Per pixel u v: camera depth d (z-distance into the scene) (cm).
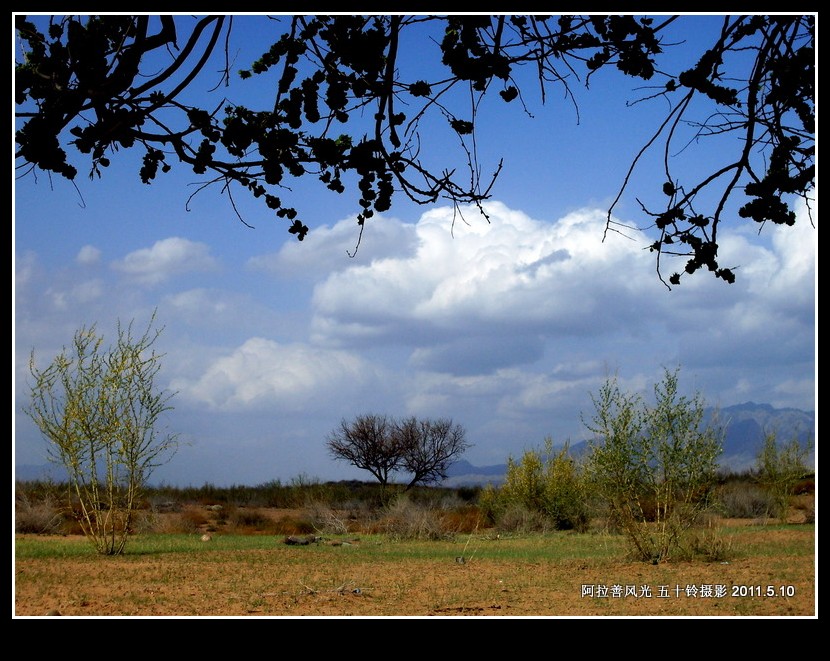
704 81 470
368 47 465
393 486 4138
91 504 1463
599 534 1903
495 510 2461
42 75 411
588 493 1966
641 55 470
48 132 399
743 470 3244
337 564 1285
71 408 1429
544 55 482
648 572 1152
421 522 1988
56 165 403
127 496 1480
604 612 831
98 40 422
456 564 1285
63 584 1016
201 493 3734
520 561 1332
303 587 1006
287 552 1498
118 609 835
